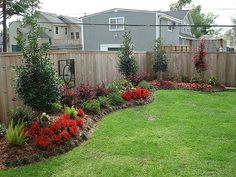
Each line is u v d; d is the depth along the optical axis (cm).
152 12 2431
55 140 524
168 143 550
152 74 1452
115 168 448
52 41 3309
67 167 458
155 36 2444
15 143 496
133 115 779
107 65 1116
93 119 712
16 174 434
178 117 748
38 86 565
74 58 919
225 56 1339
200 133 610
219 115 768
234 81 1334
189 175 421
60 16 4191
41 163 473
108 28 2614
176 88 1245
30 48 569
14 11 2772
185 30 3478
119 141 568
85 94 825
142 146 537
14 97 625
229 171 432
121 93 927
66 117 623
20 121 568
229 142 553
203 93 1134
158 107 875
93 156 499
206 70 1377
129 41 1149
